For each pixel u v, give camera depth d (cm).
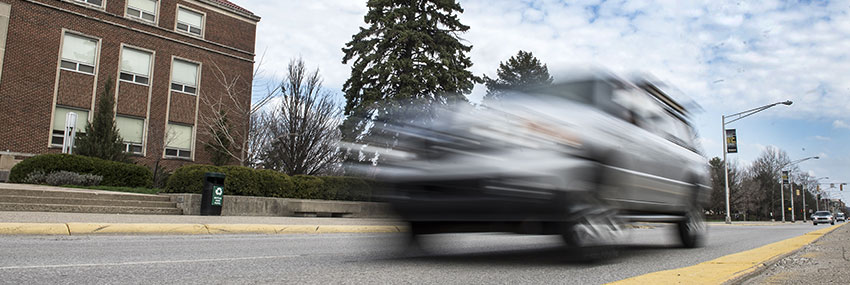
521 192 453
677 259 611
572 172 466
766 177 9144
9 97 2150
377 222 532
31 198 1212
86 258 524
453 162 487
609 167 509
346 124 2223
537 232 481
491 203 460
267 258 549
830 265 516
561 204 455
